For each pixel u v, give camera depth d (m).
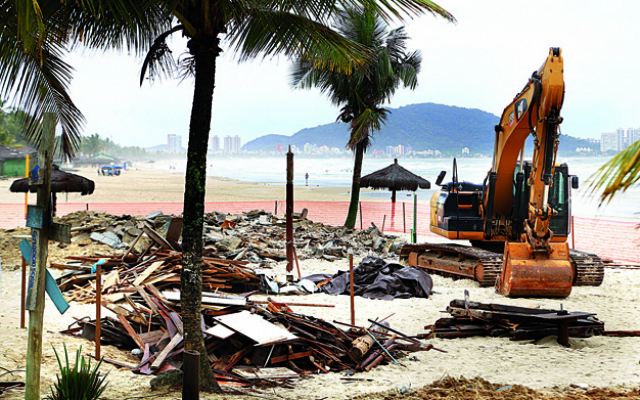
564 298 12.55
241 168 194.00
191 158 6.55
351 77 20.23
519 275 12.30
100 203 40.94
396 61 21.92
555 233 14.52
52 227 5.20
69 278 12.34
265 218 22.08
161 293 10.15
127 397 5.99
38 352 5.19
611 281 14.73
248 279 12.72
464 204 15.45
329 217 32.69
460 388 6.79
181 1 6.45
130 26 6.33
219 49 6.55
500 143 14.43
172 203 41.72
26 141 8.05
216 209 37.38
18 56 6.95
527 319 9.32
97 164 178.00
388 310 11.22
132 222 19.05
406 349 8.45
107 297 10.20
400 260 17.08
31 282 5.20
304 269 15.93
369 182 22.91
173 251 12.96
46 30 6.43
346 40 7.03
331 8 6.35
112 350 7.91
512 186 14.83
